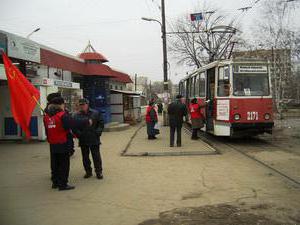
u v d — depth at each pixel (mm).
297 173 10438
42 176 10719
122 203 7895
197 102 20172
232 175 10312
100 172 10234
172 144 15961
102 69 26609
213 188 8914
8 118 18172
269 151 14719
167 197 8250
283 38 34500
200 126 18625
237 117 16656
